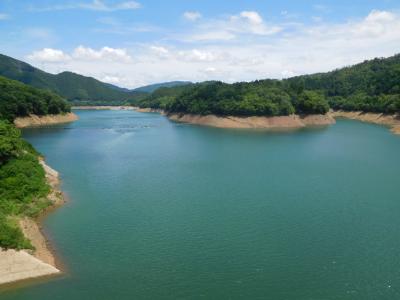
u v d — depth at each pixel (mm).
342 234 52469
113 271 42531
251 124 198125
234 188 74875
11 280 39406
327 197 68750
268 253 46938
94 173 86750
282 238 51125
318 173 87125
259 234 52406
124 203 65062
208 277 41562
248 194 70750
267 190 73438
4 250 39500
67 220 56938
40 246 47094
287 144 132875
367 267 43625
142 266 43719
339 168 92250
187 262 44688
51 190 67000
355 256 46188
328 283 40500
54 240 50031
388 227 54844
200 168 93062
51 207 61906
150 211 61188
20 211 55062
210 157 108000
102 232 52781
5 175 62375
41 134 162375
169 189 73938
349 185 76750
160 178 82688
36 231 51406
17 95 198250
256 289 39406
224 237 51438
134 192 71688
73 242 49500
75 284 39781
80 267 43188
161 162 100625
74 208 62219
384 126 195125
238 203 65438
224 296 38219
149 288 39406
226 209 62344
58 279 40594
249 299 37781
